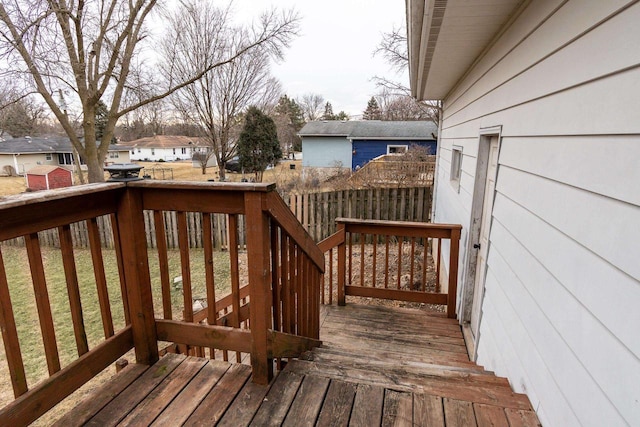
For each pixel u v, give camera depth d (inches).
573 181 52.1
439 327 129.6
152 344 70.3
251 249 60.5
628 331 38.1
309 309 92.1
